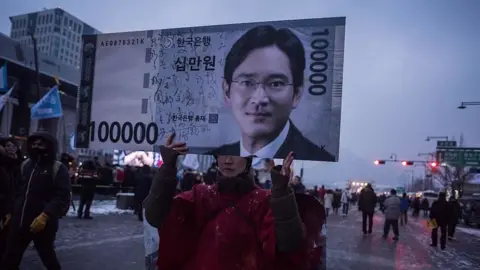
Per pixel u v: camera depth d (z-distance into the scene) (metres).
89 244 8.69
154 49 2.86
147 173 14.20
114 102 2.91
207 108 2.69
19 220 4.18
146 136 2.83
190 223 2.24
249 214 2.18
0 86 14.57
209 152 2.65
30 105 29.42
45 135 4.35
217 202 2.24
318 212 2.27
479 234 21.81
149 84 2.85
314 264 2.21
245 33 2.63
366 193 16.03
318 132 2.44
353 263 8.88
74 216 13.61
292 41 2.52
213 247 2.13
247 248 2.11
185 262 2.21
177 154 2.22
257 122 2.55
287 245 2.01
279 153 2.50
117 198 17.47
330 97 2.44
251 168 2.50
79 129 2.96
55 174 4.32
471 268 9.43
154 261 2.52
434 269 8.94
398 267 8.81
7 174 4.81
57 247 8.11
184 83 2.76
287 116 2.50
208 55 2.72
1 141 4.86
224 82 2.67
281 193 2.02
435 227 13.03
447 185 52.06
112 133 2.90
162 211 2.18
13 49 28.14
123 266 6.81
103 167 20.34
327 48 2.46
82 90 2.98
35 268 6.14
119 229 11.34
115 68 2.93
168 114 2.78
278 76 2.54
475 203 28.06
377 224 22.47
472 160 39.22
